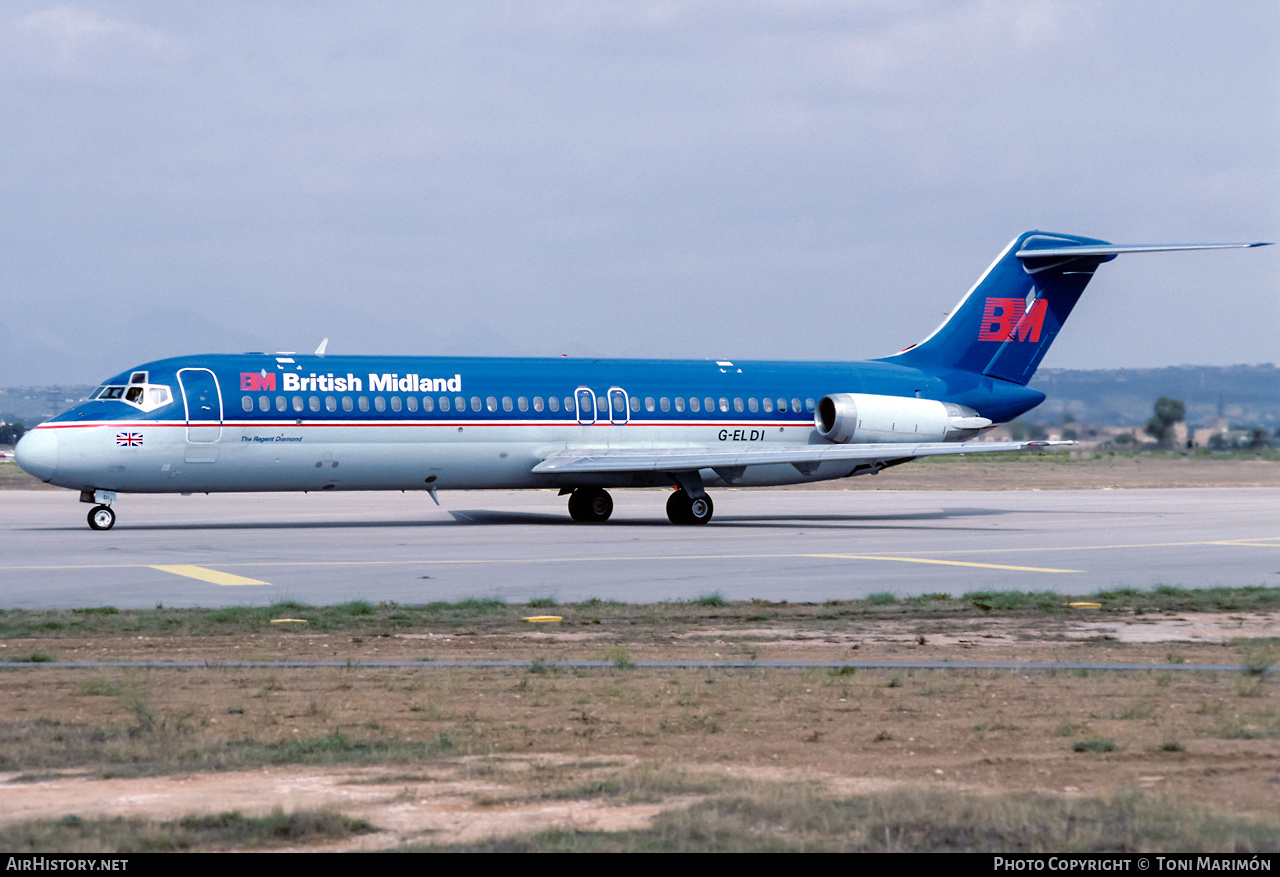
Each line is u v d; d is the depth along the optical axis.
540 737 49.06
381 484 161.75
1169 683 61.38
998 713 53.91
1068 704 55.94
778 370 184.12
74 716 52.62
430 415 160.50
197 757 45.03
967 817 36.72
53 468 145.38
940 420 185.88
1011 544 140.38
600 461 163.12
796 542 140.38
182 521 167.50
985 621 84.00
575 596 94.88
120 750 45.81
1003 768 44.25
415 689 58.97
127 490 151.00
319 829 36.03
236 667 64.69
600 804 39.00
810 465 179.75
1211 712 54.09
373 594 95.06
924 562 120.88
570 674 63.25
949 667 65.94
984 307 193.50
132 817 37.38
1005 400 194.12
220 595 94.00
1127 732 50.06
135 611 85.25
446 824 36.81
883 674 63.59
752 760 45.50
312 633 76.75
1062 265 195.38
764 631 79.06
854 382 186.50
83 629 77.50
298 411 154.25
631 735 49.50
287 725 51.06
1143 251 187.25
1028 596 94.88
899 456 167.25
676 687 59.56
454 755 45.84
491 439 164.00
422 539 140.12
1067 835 35.00
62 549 126.88
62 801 39.28
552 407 167.88
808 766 44.59
